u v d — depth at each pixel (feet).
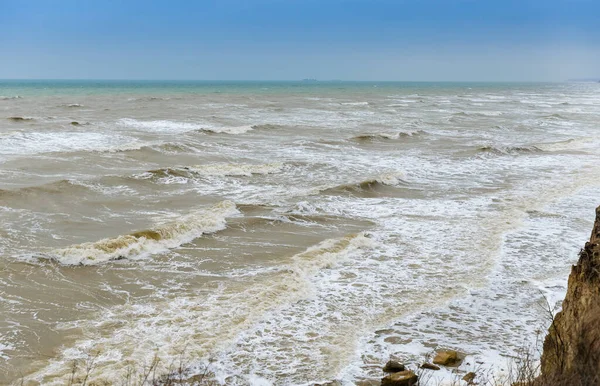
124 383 21.08
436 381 21.47
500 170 72.59
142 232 38.50
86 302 29.04
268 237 41.57
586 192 59.06
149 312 27.91
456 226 45.65
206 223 42.55
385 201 54.34
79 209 46.85
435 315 28.45
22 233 39.55
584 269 17.88
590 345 15.10
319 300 30.07
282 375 22.22
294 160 75.05
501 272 34.96
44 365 22.52
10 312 27.37
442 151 87.45
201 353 23.80
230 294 30.40
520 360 23.15
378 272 34.76
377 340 25.53
